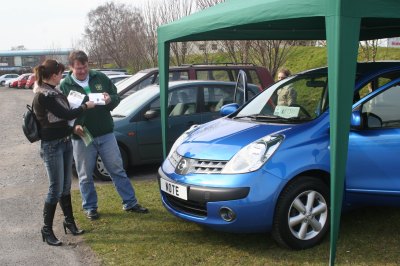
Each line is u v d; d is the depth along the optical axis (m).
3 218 5.27
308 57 21.22
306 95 4.64
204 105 7.56
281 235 3.93
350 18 3.12
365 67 4.65
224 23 4.34
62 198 4.59
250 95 7.90
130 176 7.09
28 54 78.12
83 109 4.39
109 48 34.81
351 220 4.73
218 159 4.02
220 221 3.89
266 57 13.38
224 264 3.80
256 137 4.11
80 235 4.62
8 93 41.53
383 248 4.03
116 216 5.12
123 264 3.88
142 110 7.04
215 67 9.32
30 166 8.34
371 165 4.14
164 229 4.68
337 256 3.87
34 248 4.34
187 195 4.04
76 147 4.94
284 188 3.89
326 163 4.02
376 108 4.29
